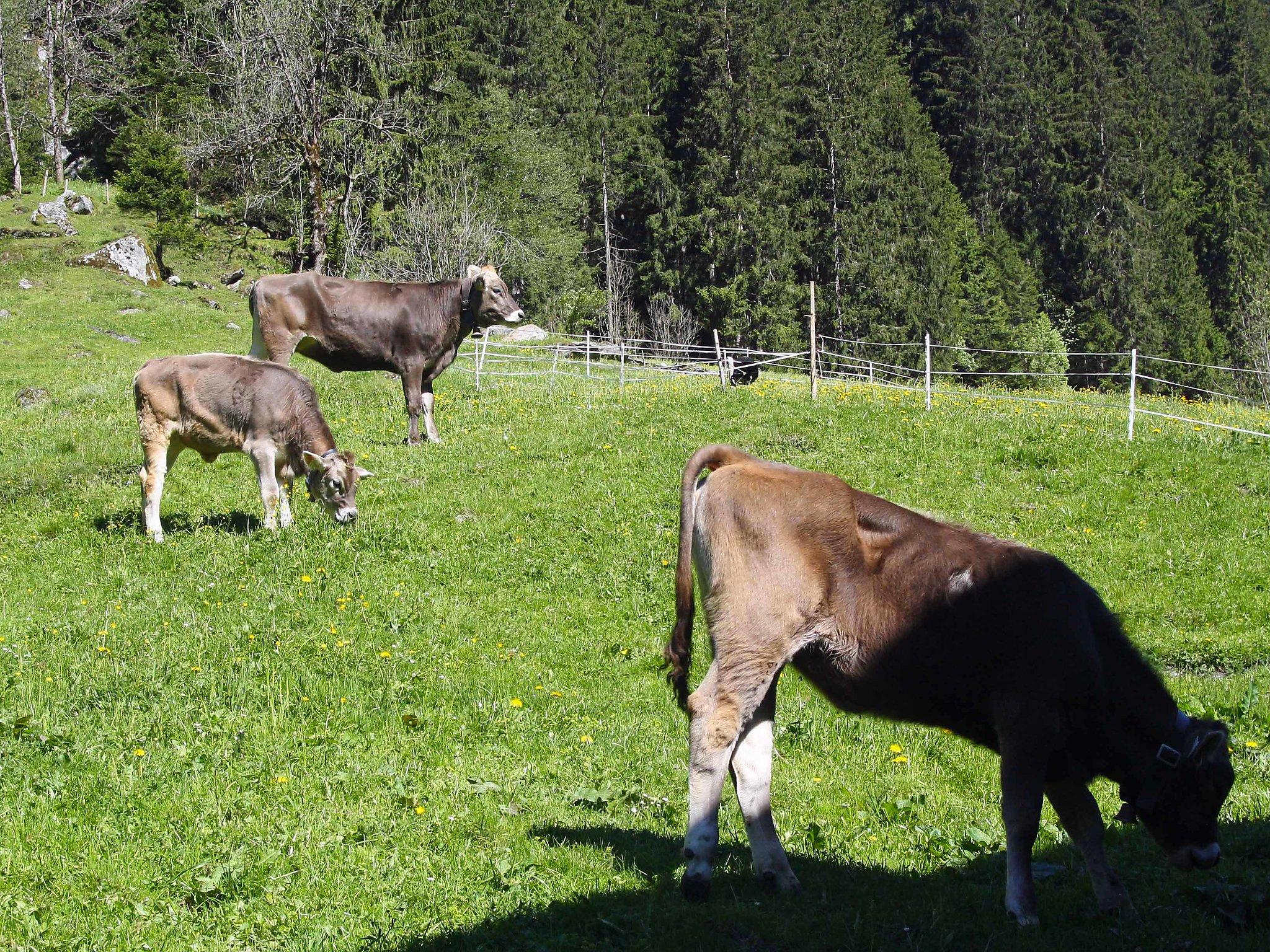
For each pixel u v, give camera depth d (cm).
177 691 893
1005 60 7400
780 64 6662
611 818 719
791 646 569
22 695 873
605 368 3225
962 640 554
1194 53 8044
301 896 591
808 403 2011
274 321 1873
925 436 1805
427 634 1096
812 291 2156
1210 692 973
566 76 6819
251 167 5369
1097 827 579
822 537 575
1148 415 2041
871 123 6306
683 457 1725
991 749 591
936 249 6197
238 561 1279
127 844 636
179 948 536
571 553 1374
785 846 676
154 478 1402
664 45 7656
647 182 6725
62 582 1236
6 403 2359
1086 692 550
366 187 5447
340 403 2233
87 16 7056
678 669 580
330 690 914
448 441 1900
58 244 4684
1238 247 6956
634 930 552
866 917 557
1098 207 6912
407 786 743
